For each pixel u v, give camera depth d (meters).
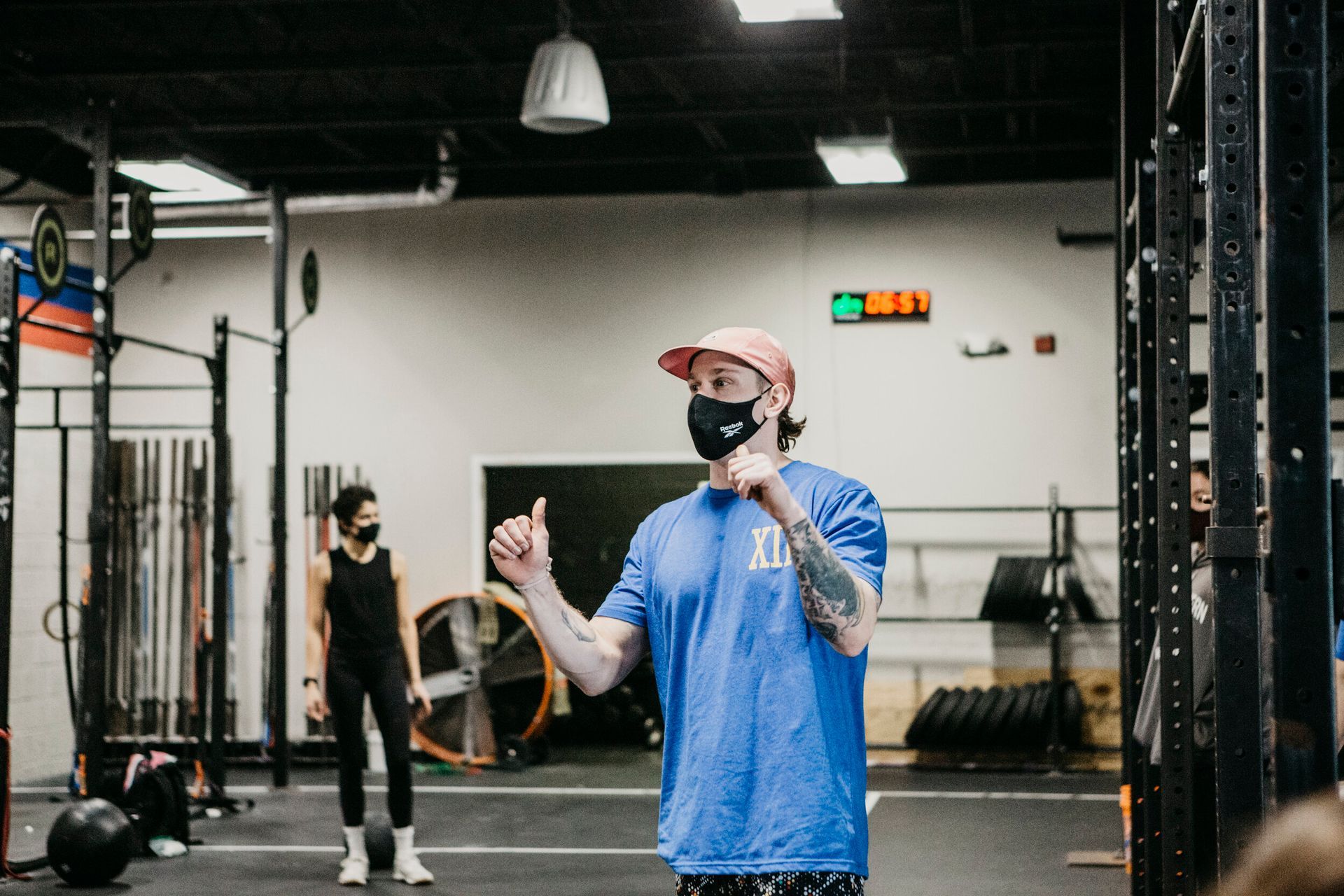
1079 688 9.17
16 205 8.77
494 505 9.95
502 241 10.08
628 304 9.94
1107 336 9.35
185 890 5.61
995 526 9.41
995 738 8.97
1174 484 3.47
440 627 9.47
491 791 8.25
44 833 7.14
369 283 10.16
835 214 9.73
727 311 9.83
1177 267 3.48
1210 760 3.53
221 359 7.75
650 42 7.83
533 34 7.66
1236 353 2.37
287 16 7.62
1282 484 2.00
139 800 6.35
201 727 7.83
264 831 7.01
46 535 9.52
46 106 8.02
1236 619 2.35
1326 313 2.00
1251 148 2.38
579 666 2.23
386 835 6.00
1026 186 9.51
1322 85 2.00
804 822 2.03
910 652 9.43
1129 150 4.68
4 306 5.85
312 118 8.59
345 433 10.12
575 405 9.94
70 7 7.16
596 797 8.02
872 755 9.37
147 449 9.92
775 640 2.11
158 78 8.34
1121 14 4.68
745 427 2.22
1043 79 8.33
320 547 10.01
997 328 9.49
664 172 9.91
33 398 9.47
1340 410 8.48
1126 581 4.77
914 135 9.24
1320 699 1.98
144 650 9.79
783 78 8.52
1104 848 6.42
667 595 2.23
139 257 6.72
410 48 7.82
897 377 9.59
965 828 6.99
